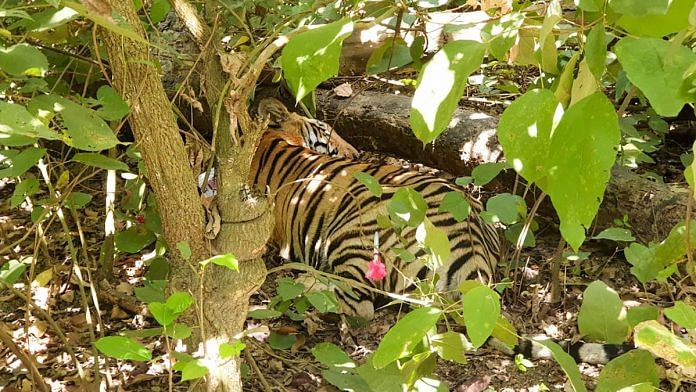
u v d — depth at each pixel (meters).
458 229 4.74
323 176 5.34
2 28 2.45
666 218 4.73
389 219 3.90
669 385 3.83
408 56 4.14
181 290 2.76
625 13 1.59
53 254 5.36
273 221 2.81
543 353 4.11
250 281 2.79
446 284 4.64
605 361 3.97
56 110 2.22
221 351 2.24
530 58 2.78
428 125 1.77
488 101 7.01
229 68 2.55
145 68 2.46
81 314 4.71
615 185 5.05
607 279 4.81
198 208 2.72
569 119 1.64
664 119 6.50
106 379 3.80
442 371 4.11
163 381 4.05
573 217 1.63
